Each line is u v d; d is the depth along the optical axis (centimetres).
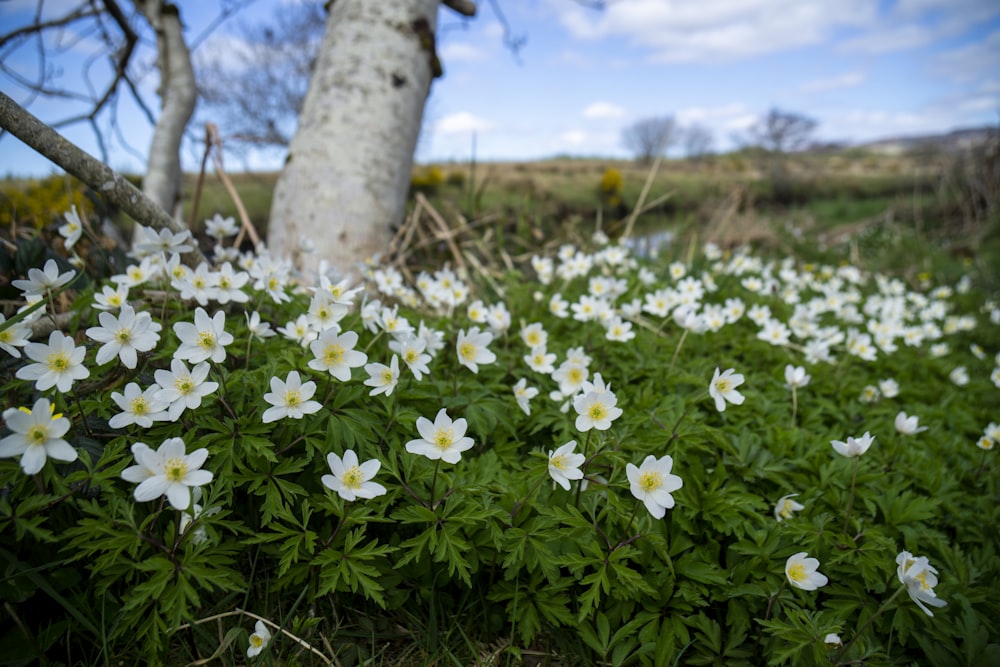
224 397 34
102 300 40
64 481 29
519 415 45
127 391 29
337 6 84
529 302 70
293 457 34
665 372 54
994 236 243
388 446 37
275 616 33
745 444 43
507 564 31
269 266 50
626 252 91
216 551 30
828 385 61
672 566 34
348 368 33
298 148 79
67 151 39
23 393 36
